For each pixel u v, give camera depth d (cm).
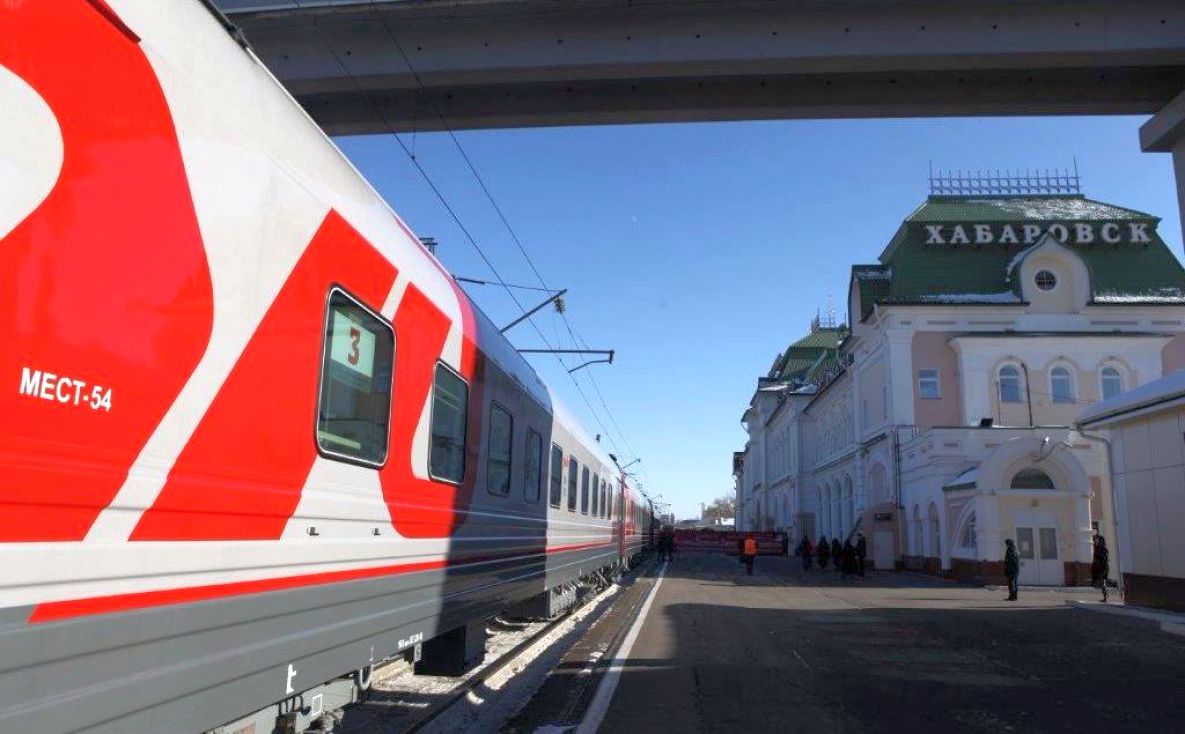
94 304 253
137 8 278
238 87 336
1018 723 693
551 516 1041
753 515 7662
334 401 409
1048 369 3103
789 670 923
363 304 441
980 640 1180
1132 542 1656
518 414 838
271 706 396
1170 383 1498
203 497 305
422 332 530
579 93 1620
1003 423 3062
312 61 1491
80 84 252
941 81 1586
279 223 359
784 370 6744
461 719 683
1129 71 1555
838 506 4225
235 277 326
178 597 294
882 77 1588
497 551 752
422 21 1470
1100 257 3288
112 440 260
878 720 699
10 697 224
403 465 500
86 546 250
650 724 679
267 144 354
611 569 2019
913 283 3294
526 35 1477
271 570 356
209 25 321
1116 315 3170
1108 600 1823
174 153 293
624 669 920
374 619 468
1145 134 1603
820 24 1455
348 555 430
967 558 2406
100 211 257
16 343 225
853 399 3841
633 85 1612
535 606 1184
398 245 496
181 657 296
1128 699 786
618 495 2036
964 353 3119
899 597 1894
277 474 356
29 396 229
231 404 323
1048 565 2278
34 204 233
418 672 709
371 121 1638
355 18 1453
